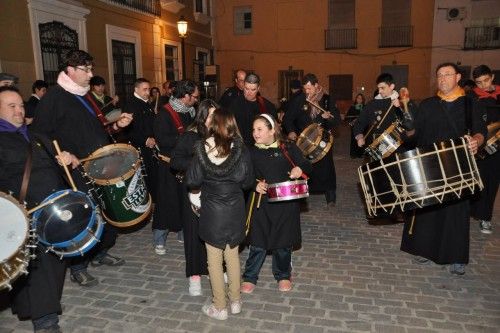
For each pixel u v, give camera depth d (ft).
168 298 12.22
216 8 70.64
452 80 12.64
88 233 9.41
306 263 14.48
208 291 12.64
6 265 7.96
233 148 10.12
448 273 13.51
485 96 17.22
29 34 28.27
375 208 11.27
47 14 29.81
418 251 13.79
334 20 68.95
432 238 13.44
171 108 14.28
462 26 63.98
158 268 14.30
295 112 19.42
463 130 12.68
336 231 17.79
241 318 11.05
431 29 66.03
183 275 13.75
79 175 11.40
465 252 12.94
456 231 12.88
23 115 10.14
